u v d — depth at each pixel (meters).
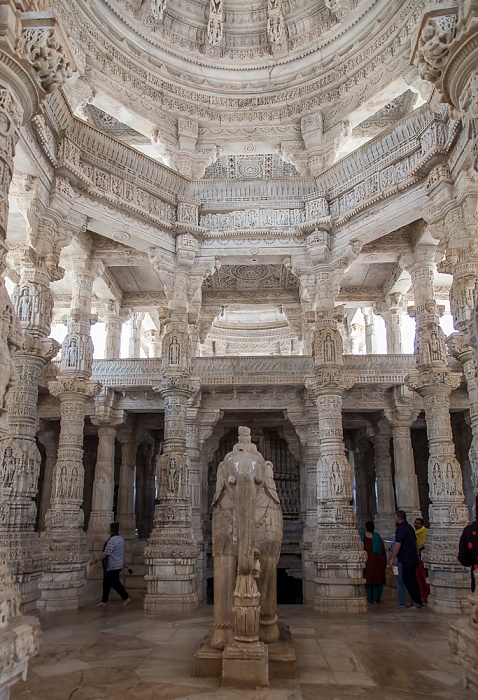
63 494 11.40
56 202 10.00
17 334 4.69
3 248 4.64
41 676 5.58
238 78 14.23
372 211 11.36
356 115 13.20
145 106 13.34
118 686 5.23
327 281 12.12
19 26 4.72
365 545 11.48
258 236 12.52
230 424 18.50
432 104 10.01
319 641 7.34
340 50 13.38
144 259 13.45
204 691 5.07
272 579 6.29
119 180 11.48
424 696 4.99
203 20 14.41
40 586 10.38
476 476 9.17
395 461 15.84
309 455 16.12
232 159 16.75
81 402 12.16
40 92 5.11
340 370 11.69
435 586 10.06
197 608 10.66
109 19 12.60
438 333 11.97
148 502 23.22
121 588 11.20
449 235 9.64
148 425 18.92
